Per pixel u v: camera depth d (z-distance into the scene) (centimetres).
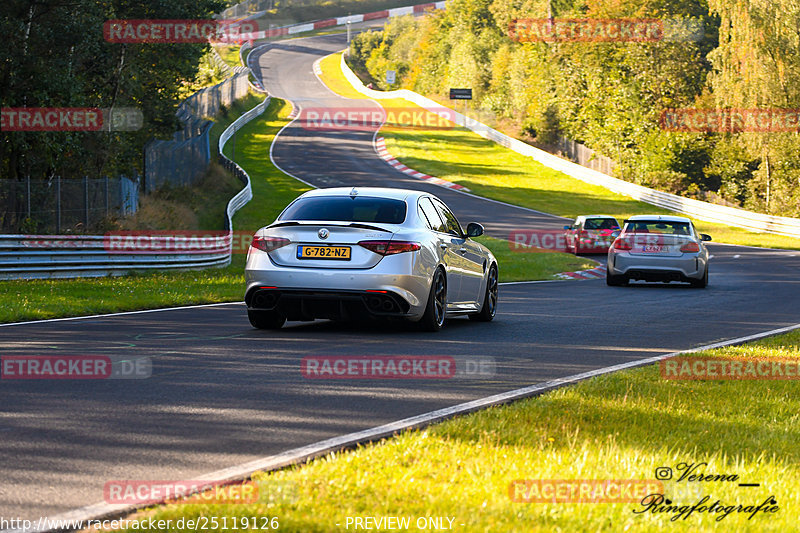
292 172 13575
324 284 2280
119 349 2097
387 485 946
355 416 1376
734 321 3019
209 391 1575
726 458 1126
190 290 3994
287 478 970
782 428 1341
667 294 4216
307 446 1171
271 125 18838
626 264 4628
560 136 19175
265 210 9638
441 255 2473
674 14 17800
